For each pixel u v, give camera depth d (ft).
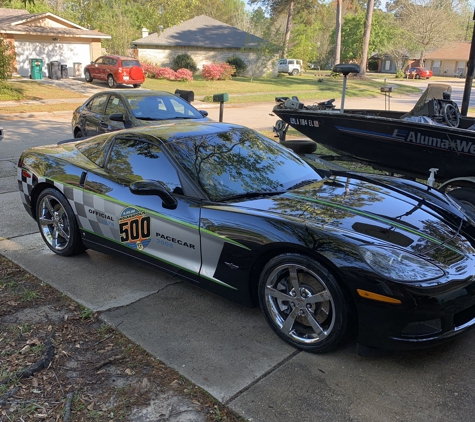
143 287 13.24
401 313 8.72
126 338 10.71
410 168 20.84
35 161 15.79
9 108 59.21
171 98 28.76
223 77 110.52
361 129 21.16
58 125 48.01
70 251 15.05
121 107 27.35
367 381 9.16
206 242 11.13
